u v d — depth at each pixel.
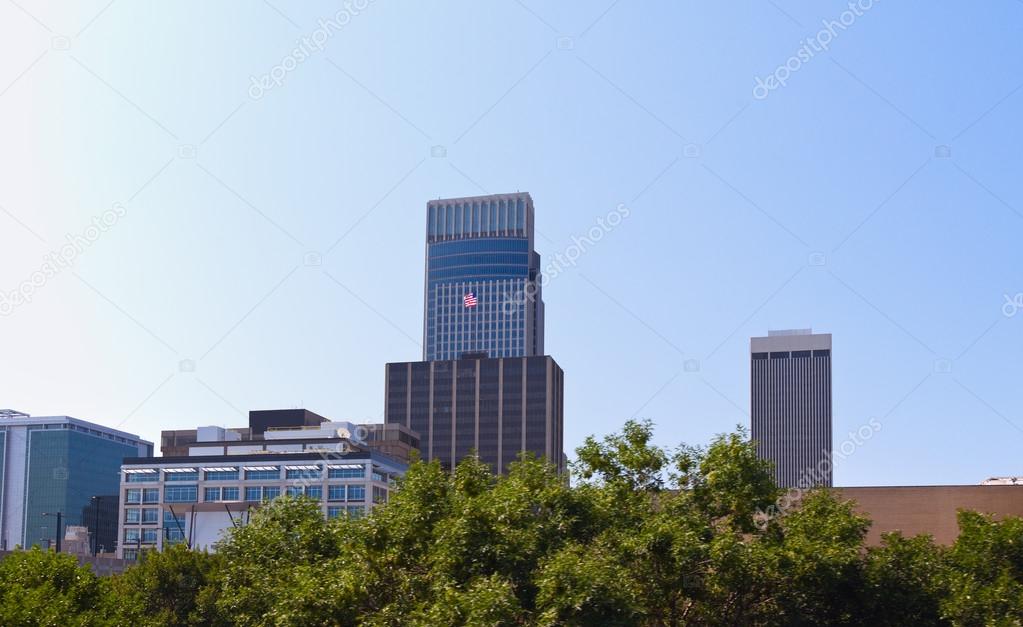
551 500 37.31
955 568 39.97
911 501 55.50
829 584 36.50
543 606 29.61
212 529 180.50
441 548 32.72
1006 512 54.25
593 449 41.38
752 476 39.31
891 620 37.31
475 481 37.62
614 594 29.67
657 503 42.19
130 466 188.62
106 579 46.66
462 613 28.78
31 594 37.31
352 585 32.94
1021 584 38.16
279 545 43.09
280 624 32.81
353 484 182.50
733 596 37.06
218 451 194.12
